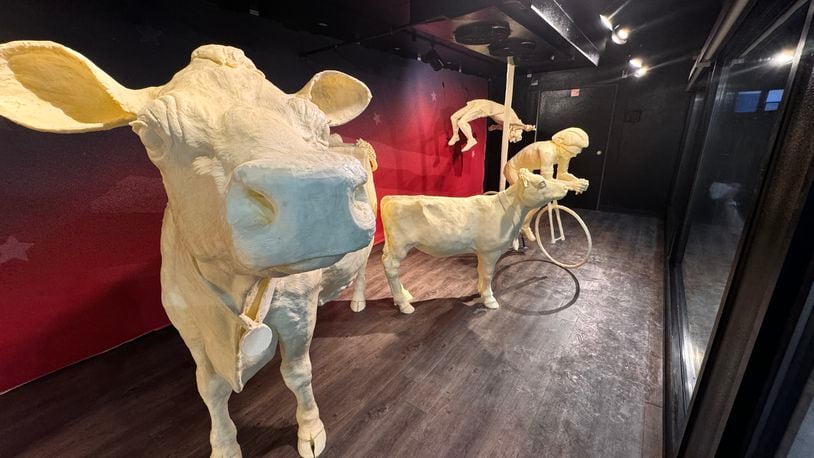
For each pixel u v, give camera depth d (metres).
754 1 1.12
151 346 1.82
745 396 0.62
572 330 1.96
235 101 0.63
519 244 3.27
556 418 1.38
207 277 0.70
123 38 1.61
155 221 1.86
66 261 1.60
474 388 1.54
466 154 4.57
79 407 1.43
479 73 4.26
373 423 1.36
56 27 1.44
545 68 3.83
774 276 0.56
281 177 0.44
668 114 4.21
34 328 1.55
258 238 0.46
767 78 1.56
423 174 3.79
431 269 2.79
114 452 1.24
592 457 1.23
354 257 1.38
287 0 1.84
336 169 0.47
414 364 1.69
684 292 2.21
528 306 2.21
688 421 0.91
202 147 0.58
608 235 3.65
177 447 1.26
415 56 3.16
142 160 1.77
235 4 1.89
